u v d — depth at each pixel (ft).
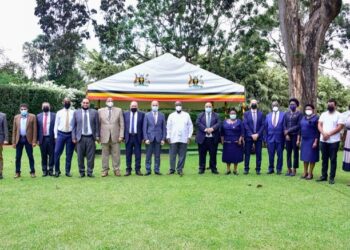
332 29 103.50
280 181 29.73
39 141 31.48
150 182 28.68
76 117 31.32
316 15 46.55
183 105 62.80
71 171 35.01
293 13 46.60
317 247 15.02
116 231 16.66
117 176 31.96
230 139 33.55
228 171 33.96
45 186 26.81
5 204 21.35
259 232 16.71
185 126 33.45
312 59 46.44
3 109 65.05
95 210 20.10
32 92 66.85
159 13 102.17
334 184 28.89
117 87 46.11
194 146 65.67
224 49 103.55
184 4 100.99
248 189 26.07
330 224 18.01
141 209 20.34
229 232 16.66
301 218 18.95
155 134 33.06
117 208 20.53
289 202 22.30
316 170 37.65
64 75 123.24
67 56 117.39
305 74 46.26
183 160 33.35
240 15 101.40
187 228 17.13
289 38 46.78
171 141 33.53
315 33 46.44
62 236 15.98
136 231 16.67
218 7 101.09
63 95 71.36
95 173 33.78
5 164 39.09
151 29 101.81
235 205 21.38
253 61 103.04
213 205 21.31
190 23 102.17
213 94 47.26
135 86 46.47
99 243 15.19
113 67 108.88
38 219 18.40
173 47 102.58
